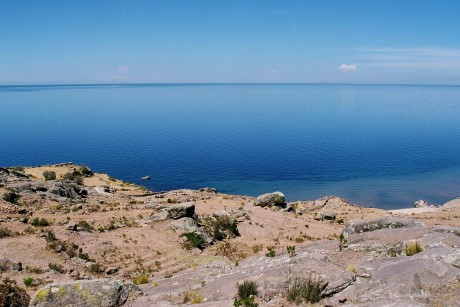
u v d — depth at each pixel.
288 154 176.38
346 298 12.04
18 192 44.62
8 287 19.97
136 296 16.06
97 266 27.38
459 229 19.16
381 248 16.72
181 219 38.75
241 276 15.69
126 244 33.12
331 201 67.19
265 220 45.56
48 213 38.97
